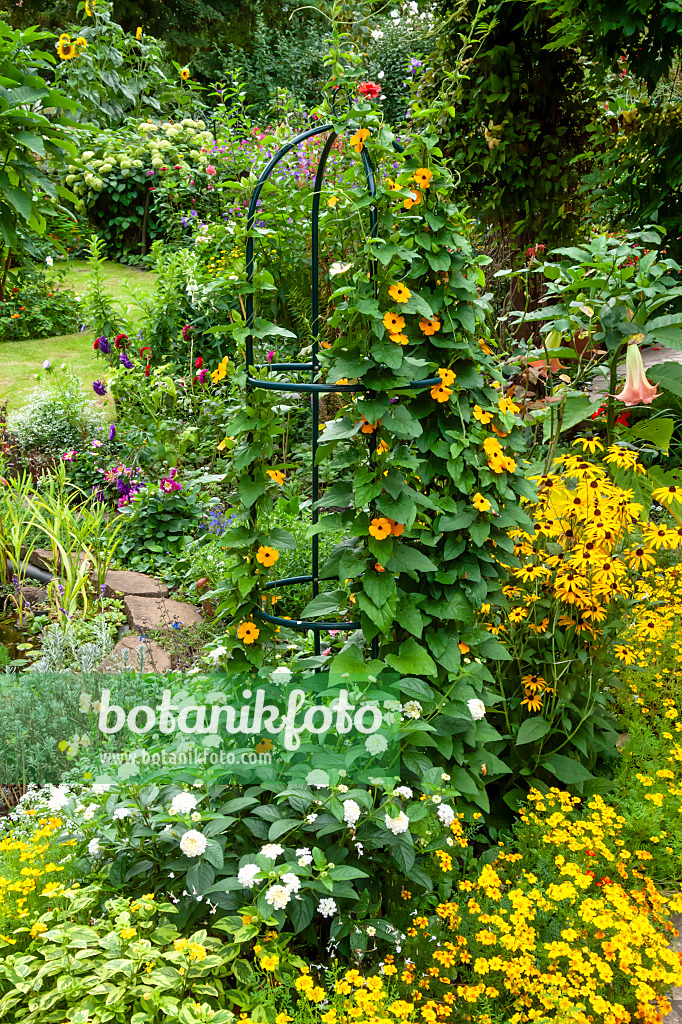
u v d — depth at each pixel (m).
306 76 14.21
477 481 2.50
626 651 2.79
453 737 2.41
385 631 2.14
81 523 4.67
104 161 9.64
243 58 14.55
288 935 1.89
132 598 4.07
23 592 4.19
